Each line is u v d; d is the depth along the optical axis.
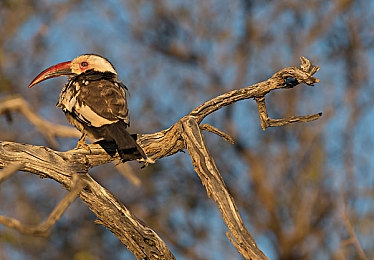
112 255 16.97
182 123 8.34
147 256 8.00
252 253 6.99
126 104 8.76
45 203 16.42
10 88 15.91
